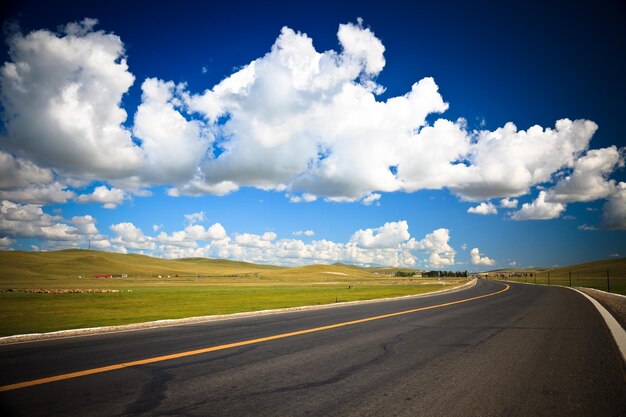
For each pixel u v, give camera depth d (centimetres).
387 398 449
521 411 402
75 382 526
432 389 482
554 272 17888
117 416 400
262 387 499
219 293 3628
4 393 477
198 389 492
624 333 893
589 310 1482
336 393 471
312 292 3731
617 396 446
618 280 8450
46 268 15050
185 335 946
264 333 967
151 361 652
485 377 535
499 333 936
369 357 676
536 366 595
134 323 1210
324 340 855
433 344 798
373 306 1831
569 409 406
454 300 2195
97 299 2856
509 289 3778
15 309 2044
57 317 1573
